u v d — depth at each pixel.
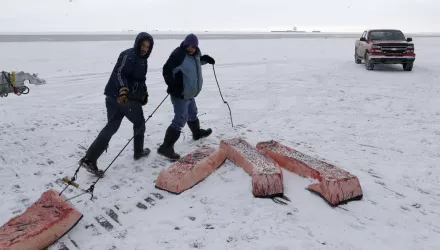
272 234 2.91
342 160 4.60
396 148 5.05
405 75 12.73
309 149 5.05
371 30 15.48
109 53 23.34
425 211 3.31
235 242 2.81
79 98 9.26
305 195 3.53
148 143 5.39
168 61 4.50
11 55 21.44
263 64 17.17
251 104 8.25
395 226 3.05
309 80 11.86
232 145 4.50
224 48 28.27
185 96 4.55
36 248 2.71
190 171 3.78
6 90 4.99
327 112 7.36
